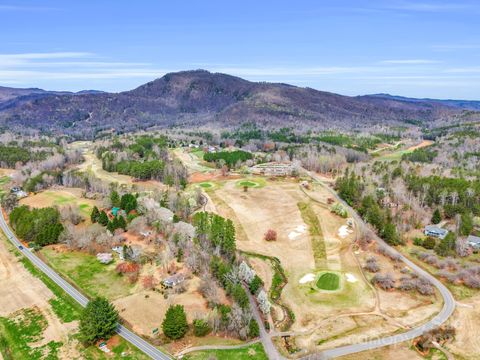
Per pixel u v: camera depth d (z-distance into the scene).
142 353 101.38
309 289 138.25
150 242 160.88
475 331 113.50
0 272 143.62
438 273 144.50
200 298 124.88
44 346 104.50
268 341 108.25
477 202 198.38
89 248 156.62
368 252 164.38
